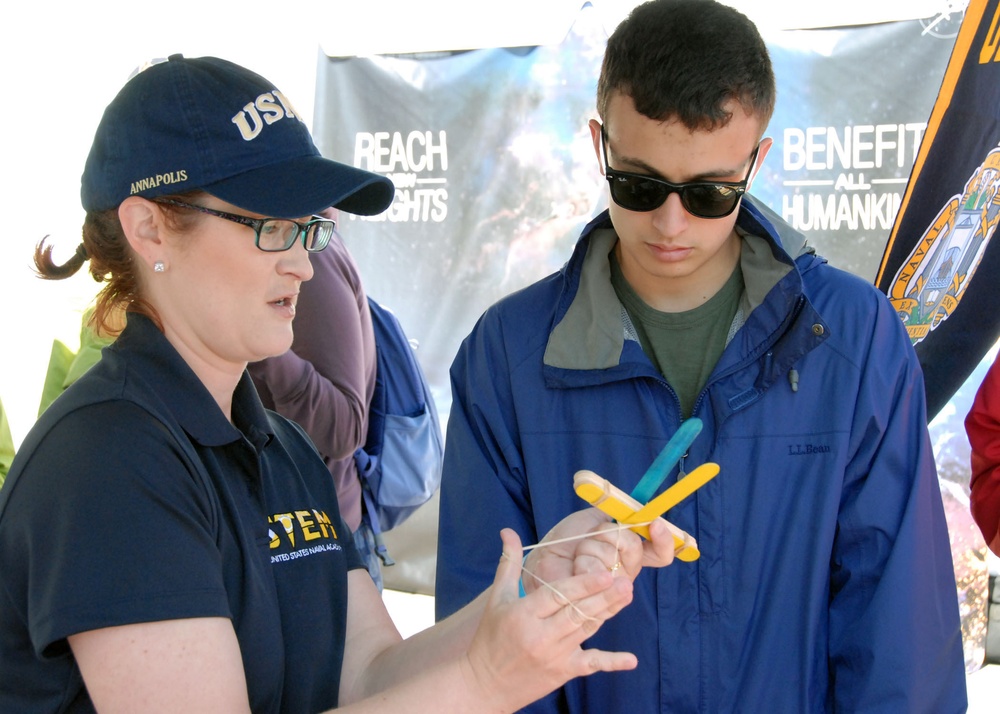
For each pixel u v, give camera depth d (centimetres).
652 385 158
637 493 108
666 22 139
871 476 155
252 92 113
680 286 160
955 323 312
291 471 128
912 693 149
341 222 384
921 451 157
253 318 113
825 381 157
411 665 125
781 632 154
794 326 154
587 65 356
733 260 161
